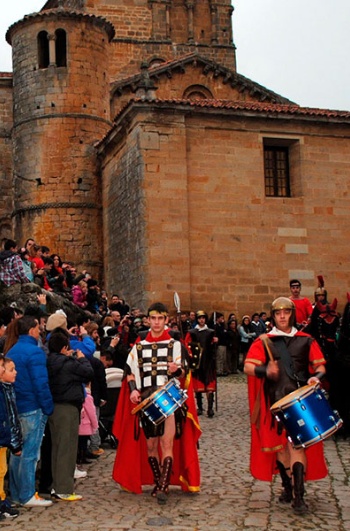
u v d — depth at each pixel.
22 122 33.81
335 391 13.70
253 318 26.19
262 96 39.53
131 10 43.97
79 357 9.93
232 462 11.43
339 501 8.91
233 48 45.53
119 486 10.09
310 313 15.66
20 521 8.20
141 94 27.73
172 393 9.04
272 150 29.28
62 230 32.62
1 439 8.17
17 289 15.45
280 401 8.16
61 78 33.44
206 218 27.47
